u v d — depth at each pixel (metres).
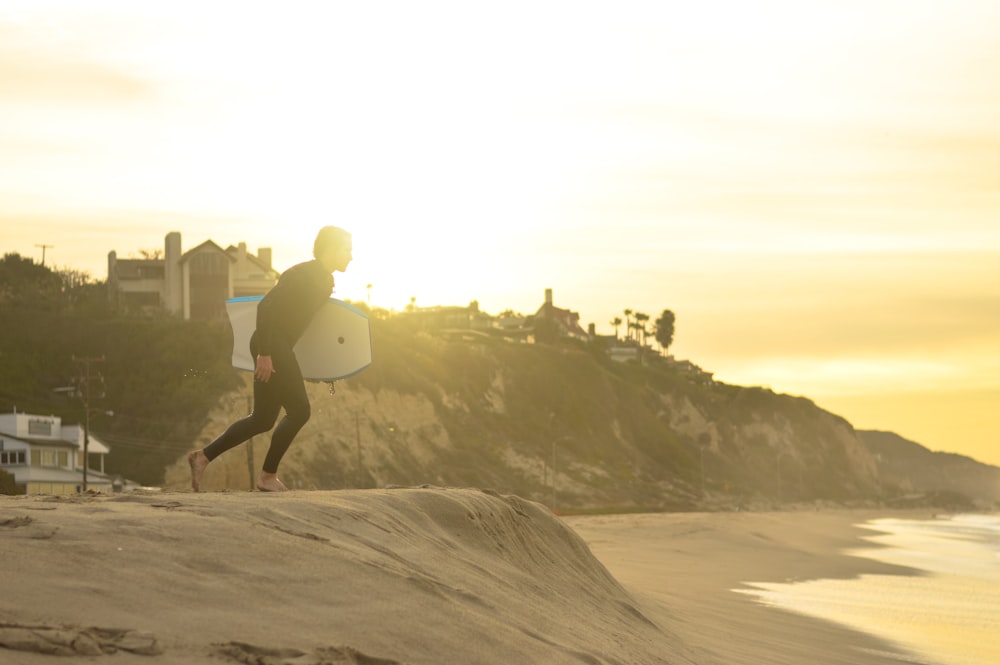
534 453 95.12
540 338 146.25
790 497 137.12
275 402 7.71
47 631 3.82
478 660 5.04
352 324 7.99
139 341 81.62
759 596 21.80
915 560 42.19
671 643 9.57
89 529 5.21
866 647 14.97
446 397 93.56
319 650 4.34
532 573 9.05
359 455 73.88
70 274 111.88
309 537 6.05
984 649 15.98
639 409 118.75
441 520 8.36
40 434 60.78
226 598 4.76
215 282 101.12
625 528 54.78
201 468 7.72
